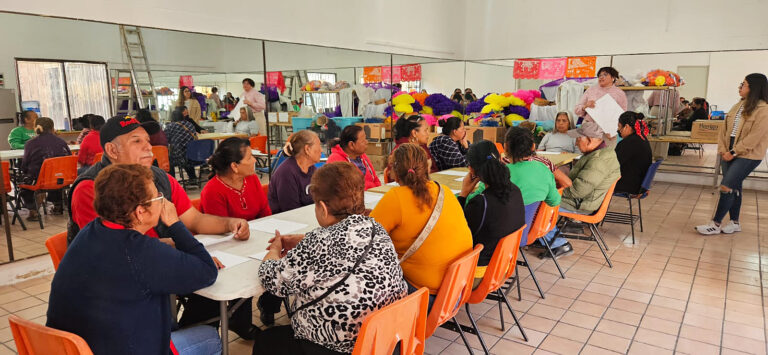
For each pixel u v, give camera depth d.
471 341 2.78
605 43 7.14
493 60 8.07
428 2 7.23
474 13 8.12
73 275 1.32
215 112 4.54
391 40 6.63
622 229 5.07
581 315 3.12
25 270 3.73
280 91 5.14
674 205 6.16
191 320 2.43
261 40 4.89
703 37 6.51
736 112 4.66
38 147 3.84
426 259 2.04
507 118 6.77
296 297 1.60
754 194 6.80
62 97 3.78
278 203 3.04
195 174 4.42
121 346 1.34
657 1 6.71
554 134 5.79
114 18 3.77
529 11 7.64
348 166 1.62
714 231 4.85
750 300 3.32
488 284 2.33
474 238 2.47
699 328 2.93
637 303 3.29
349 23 5.93
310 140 3.01
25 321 1.33
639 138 4.54
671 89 7.10
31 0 3.32
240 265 1.86
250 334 2.72
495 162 2.44
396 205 2.02
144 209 1.37
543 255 4.18
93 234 1.35
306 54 5.41
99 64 3.82
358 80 6.12
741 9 6.24
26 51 3.49
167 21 4.10
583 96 6.18
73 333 1.32
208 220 2.28
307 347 1.57
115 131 1.94
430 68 7.49
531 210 3.00
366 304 1.50
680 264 4.03
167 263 1.40
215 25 4.46
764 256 4.21
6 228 3.69
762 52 8.40
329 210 1.61
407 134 4.38
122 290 1.32
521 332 2.78
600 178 3.84
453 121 4.55
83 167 4.04
